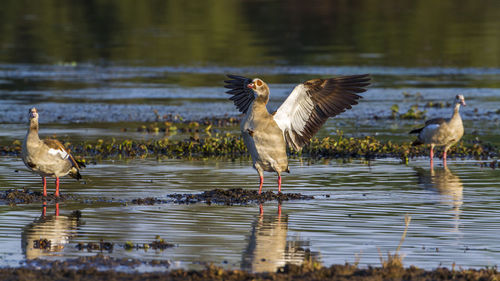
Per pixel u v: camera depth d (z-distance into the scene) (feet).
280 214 41.29
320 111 41.34
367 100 97.09
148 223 39.19
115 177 52.47
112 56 133.59
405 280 29.19
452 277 29.53
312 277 29.30
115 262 31.78
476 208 42.75
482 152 64.90
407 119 84.89
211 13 182.09
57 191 45.78
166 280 28.81
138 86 106.22
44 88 103.14
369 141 67.67
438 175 54.08
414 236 36.58
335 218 40.42
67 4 194.29
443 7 188.65
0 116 82.84
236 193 45.80
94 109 88.84
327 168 57.26
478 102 94.68
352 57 128.98
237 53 133.39
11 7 188.85
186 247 34.53
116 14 181.27
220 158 62.54
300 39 149.07
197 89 104.53
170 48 140.26
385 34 153.48
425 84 108.06
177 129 78.13
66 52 137.08
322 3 195.11
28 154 44.09
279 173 44.11
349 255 33.35
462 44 141.90
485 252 33.81
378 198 45.60
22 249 34.12
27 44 144.77
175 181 51.03
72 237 36.22
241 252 33.78
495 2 195.31
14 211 41.93
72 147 65.67
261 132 41.98
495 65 123.85
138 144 67.46
